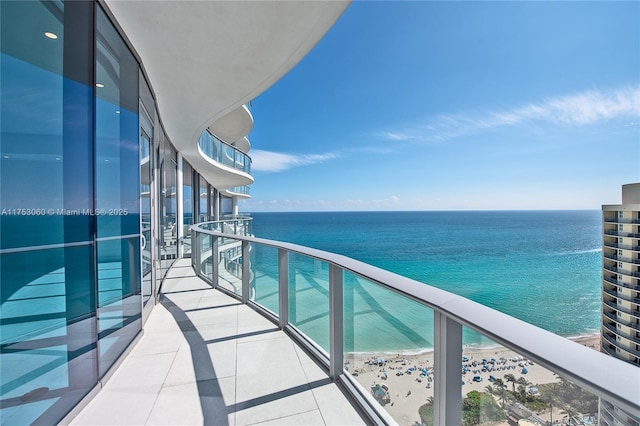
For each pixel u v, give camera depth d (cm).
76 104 182
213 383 197
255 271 360
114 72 231
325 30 265
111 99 226
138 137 277
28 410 159
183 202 781
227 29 257
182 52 292
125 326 245
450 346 109
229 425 158
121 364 221
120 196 242
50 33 169
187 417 165
